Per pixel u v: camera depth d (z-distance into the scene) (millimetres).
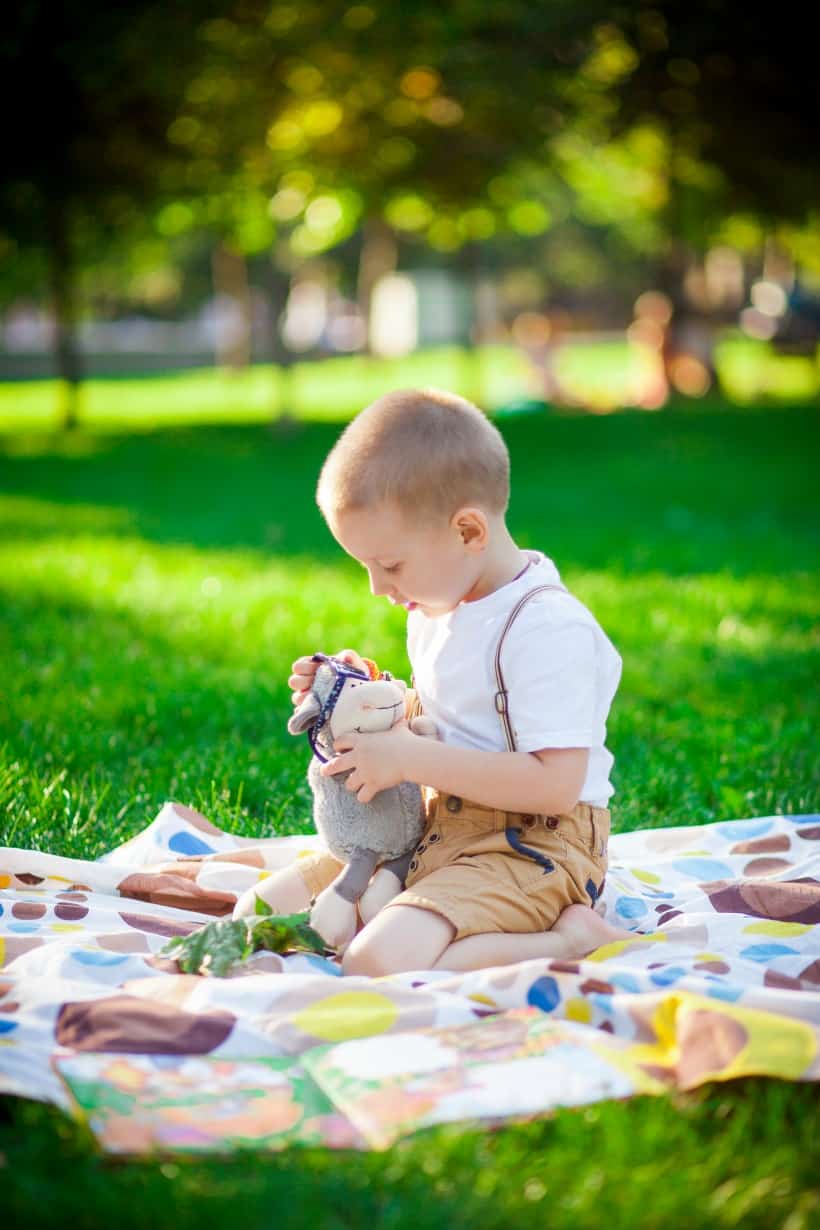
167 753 4156
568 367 30219
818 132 15664
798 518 9875
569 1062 2027
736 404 19750
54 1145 1859
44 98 14578
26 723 4363
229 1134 1892
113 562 7977
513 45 14570
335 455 2619
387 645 5668
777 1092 1956
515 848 2592
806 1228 1703
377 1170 1781
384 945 2438
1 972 2500
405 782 2660
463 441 2568
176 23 13570
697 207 18219
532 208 18891
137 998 2240
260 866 3119
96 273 27078
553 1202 1728
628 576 7488
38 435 17281
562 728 2545
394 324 41219
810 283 31328
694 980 2252
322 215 17250
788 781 3916
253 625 6137
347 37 13781
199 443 16078
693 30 14711
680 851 3316
